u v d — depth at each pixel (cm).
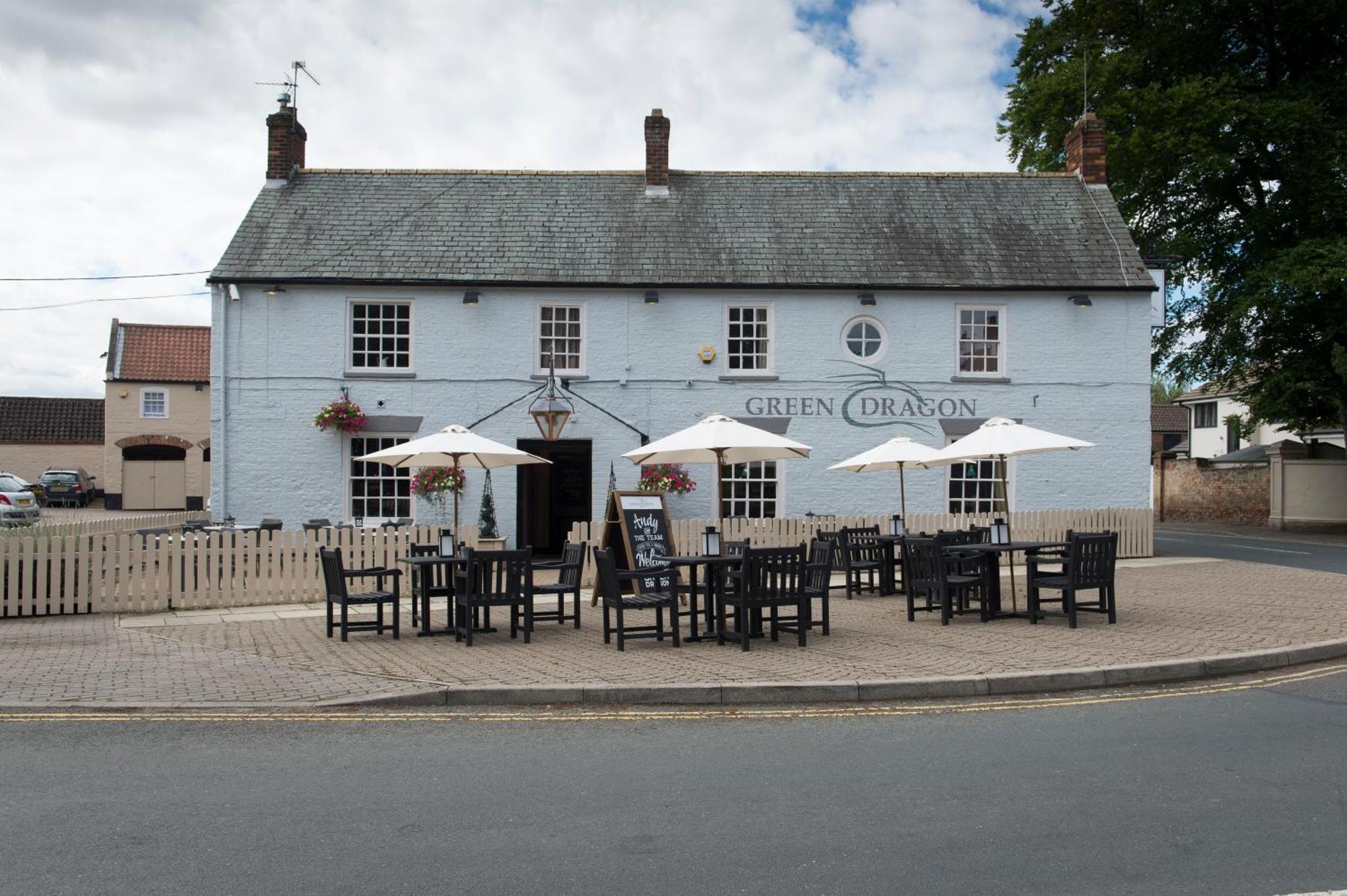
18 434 5644
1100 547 1310
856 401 2302
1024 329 2330
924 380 2312
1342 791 649
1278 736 782
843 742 780
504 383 2256
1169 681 1009
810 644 1195
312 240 2295
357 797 644
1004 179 2569
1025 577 1998
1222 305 3381
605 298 2278
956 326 2323
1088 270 2344
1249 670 1052
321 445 2228
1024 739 784
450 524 2205
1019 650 1123
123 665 1068
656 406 2275
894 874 519
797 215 2436
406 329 2275
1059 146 3167
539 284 2241
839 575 2042
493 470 2234
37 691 934
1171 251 3250
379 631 1277
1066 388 2331
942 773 694
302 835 577
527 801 636
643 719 859
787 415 2291
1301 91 3166
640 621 1445
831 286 2277
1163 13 3244
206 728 820
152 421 4825
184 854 547
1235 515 4197
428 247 2300
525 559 1230
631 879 514
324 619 1466
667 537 1576
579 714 878
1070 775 687
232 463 2214
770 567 1168
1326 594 1606
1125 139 2981
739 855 545
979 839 568
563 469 2481
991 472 2342
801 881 510
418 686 945
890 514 2280
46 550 1498
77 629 1360
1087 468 2334
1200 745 759
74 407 5869
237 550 1612
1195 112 2984
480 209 2403
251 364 2223
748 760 729
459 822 598
